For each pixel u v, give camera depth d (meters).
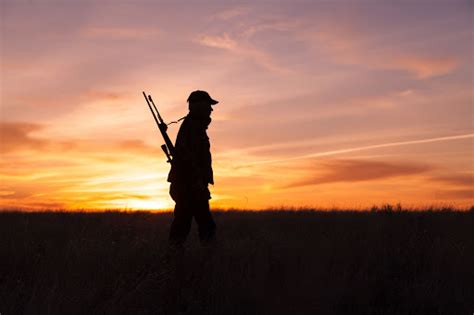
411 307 5.38
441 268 6.46
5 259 6.61
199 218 6.95
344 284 5.86
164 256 6.13
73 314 4.87
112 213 13.89
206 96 6.98
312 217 12.21
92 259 6.37
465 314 5.21
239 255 6.58
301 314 5.35
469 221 10.63
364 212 13.23
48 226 10.30
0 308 4.83
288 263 6.53
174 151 6.83
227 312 5.18
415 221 9.13
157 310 5.15
